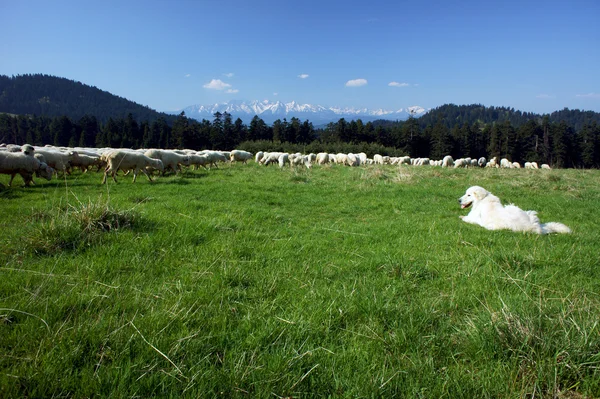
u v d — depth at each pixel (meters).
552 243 5.59
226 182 12.55
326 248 5.13
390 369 2.35
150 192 9.65
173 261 4.25
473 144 75.31
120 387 2.05
